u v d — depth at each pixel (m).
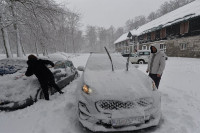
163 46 24.41
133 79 2.92
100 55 4.45
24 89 3.61
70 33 43.09
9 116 3.14
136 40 35.34
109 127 2.32
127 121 2.28
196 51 17.55
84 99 2.49
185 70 8.62
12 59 5.05
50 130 2.64
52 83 4.08
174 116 3.01
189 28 18.59
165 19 26.55
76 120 2.95
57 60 5.54
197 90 4.68
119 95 2.40
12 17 9.59
